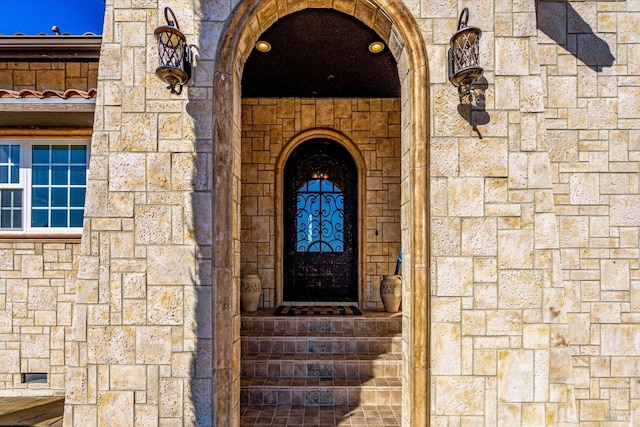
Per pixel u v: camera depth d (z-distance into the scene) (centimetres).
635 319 342
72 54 401
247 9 281
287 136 563
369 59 442
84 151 434
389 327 466
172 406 268
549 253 275
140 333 271
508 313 273
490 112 279
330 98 562
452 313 273
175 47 259
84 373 269
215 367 269
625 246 345
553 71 349
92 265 273
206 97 278
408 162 289
